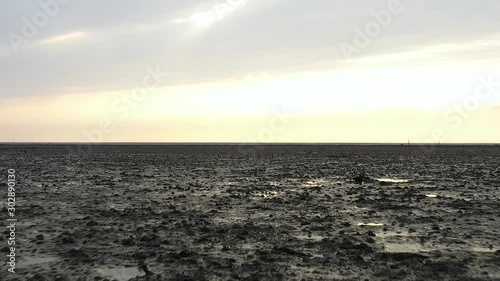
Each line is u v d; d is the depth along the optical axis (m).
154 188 29.89
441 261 12.19
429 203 23.02
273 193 27.25
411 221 18.08
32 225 17.00
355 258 12.53
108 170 46.38
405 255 12.76
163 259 12.38
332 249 13.52
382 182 33.41
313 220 18.27
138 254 12.84
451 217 18.98
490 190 28.69
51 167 50.00
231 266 11.80
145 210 20.62
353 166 53.66
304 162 62.97
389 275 11.16
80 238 14.90
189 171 45.56
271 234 15.62
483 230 16.33
